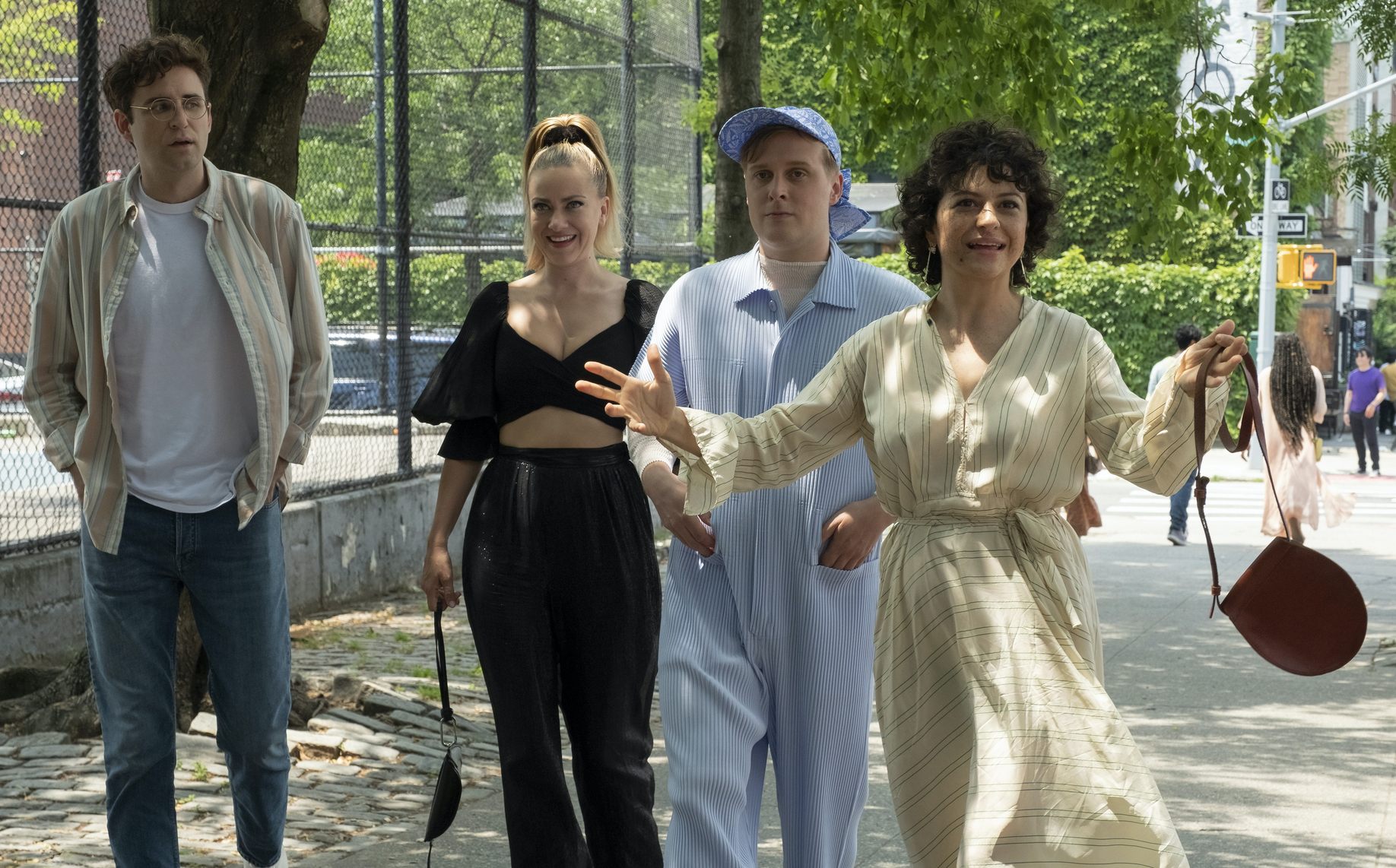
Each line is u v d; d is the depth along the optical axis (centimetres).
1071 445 276
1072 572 276
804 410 291
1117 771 256
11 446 680
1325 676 753
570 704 361
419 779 531
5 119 684
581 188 363
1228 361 251
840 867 338
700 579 331
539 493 352
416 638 816
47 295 359
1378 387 2228
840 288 334
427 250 1005
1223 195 1032
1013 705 263
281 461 373
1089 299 2528
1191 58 2661
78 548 722
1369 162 949
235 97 571
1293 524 1085
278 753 371
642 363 346
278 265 376
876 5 1025
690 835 314
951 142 283
